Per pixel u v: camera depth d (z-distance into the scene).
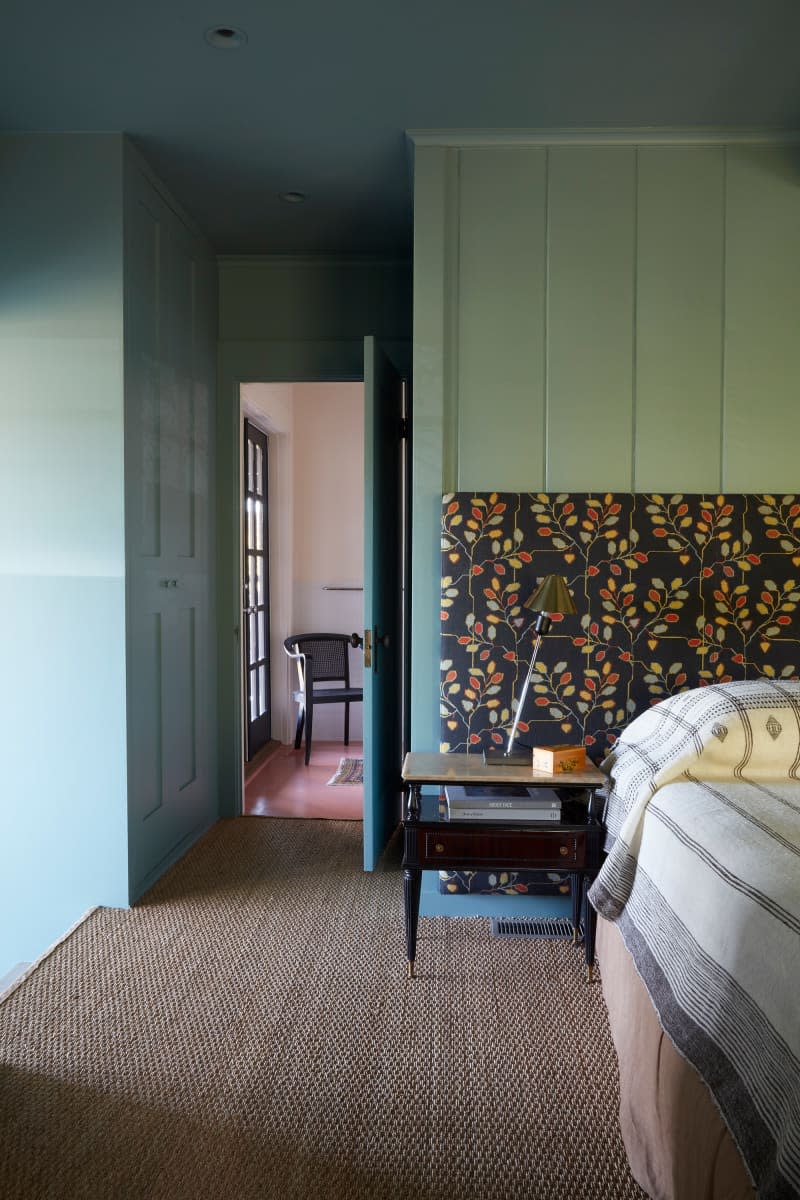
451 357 3.04
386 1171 1.72
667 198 3.01
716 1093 1.36
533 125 2.95
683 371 3.01
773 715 2.35
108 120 2.90
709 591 2.94
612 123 2.94
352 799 4.57
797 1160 1.07
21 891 3.05
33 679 3.01
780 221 2.99
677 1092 1.55
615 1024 2.15
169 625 3.48
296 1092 1.98
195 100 2.78
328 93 2.75
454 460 3.06
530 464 3.04
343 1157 1.76
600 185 3.01
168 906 3.07
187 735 3.73
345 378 4.20
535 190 3.02
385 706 3.77
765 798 2.06
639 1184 1.69
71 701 3.00
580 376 3.03
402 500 4.21
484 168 3.03
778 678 2.93
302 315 4.18
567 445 3.03
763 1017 1.28
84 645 2.99
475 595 2.98
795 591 2.93
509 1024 2.29
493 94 2.76
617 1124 1.89
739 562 2.94
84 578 2.97
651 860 2.07
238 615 4.21
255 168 3.27
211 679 4.07
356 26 2.40
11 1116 1.88
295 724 6.18
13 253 2.99
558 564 2.97
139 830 3.14
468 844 2.54
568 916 2.99
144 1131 1.83
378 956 2.69
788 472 3.00
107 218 2.96
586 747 2.96
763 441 3.00
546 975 2.58
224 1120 1.88
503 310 3.03
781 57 2.56
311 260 4.17
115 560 2.96
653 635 2.95
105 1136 1.82
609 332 3.02
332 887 3.27
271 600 6.20
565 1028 2.27
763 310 3.00
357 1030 2.25
